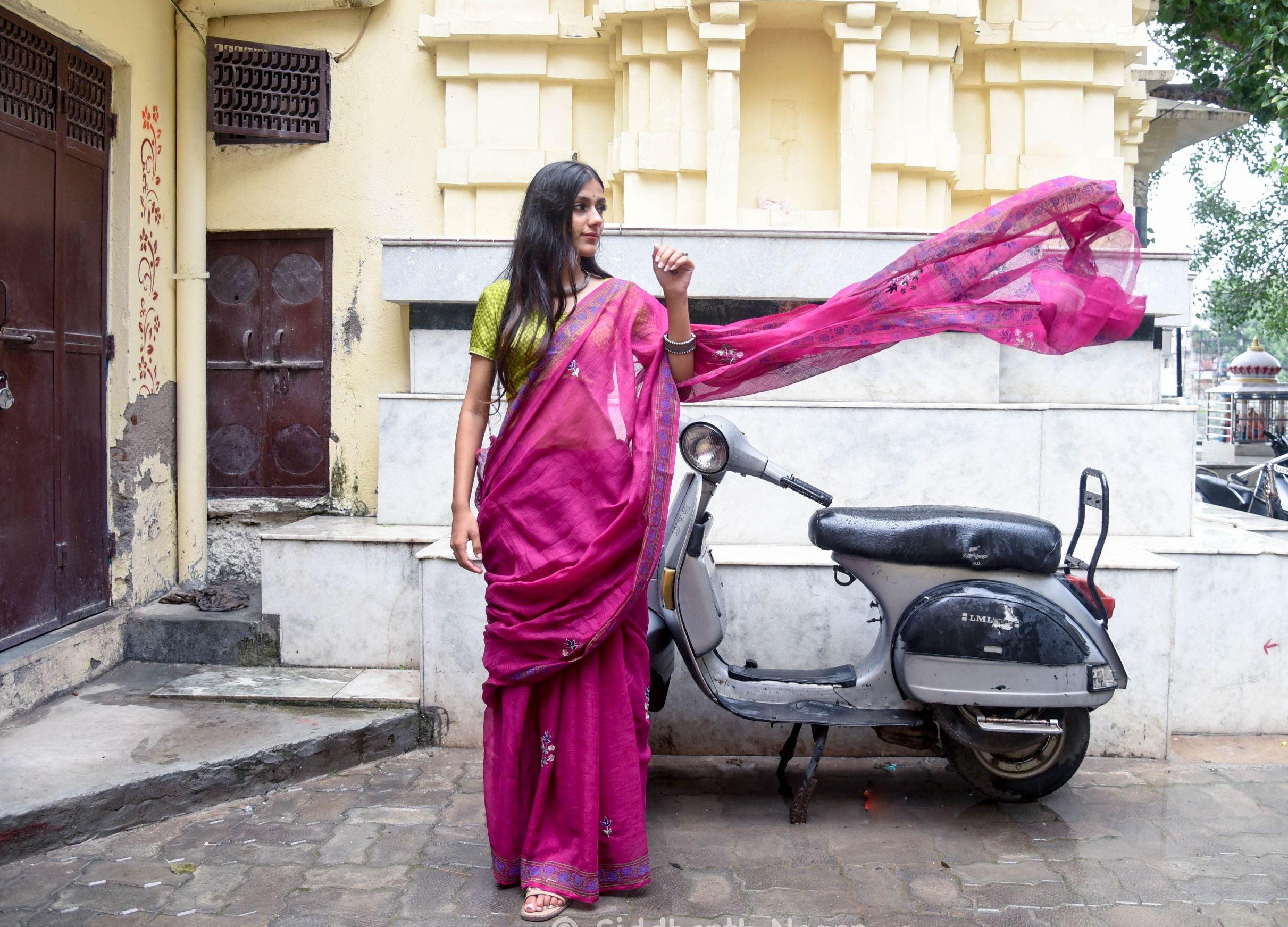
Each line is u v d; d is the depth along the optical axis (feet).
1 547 11.19
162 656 13.12
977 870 8.68
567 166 8.22
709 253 13.37
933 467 12.89
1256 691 12.03
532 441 8.05
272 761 10.30
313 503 15.31
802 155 15.34
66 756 10.03
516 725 8.05
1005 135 15.83
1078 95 15.71
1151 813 9.87
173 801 9.66
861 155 14.55
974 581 9.51
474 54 15.11
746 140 15.33
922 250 9.02
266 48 15.03
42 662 11.49
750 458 9.45
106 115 13.25
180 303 14.58
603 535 7.82
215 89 14.90
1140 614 11.21
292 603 12.85
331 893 8.21
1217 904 8.09
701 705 11.40
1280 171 19.49
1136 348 13.97
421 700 11.51
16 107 11.41
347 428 15.24
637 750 8.33
